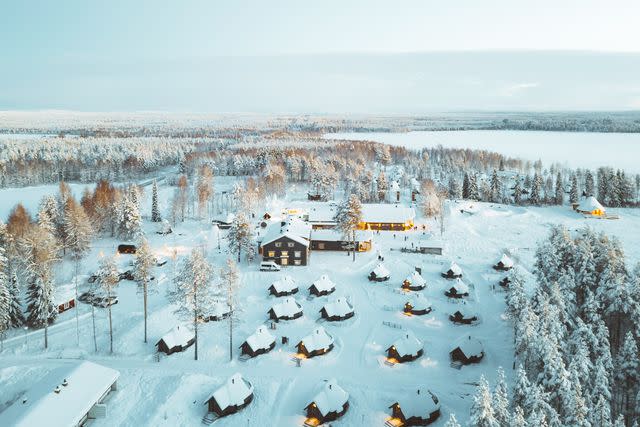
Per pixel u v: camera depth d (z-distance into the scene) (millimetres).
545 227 152250
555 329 56250
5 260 78188
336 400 57469
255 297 89188
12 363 66312
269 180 196875
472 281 99500
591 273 69250
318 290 90000
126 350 70250
